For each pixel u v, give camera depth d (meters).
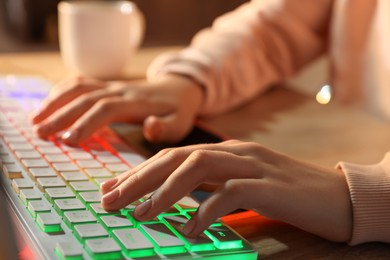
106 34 1.09
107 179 0.60
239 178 0.54
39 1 2.24
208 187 0.62
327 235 0.55
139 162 0.67
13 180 0.59
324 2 1.12
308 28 1.13
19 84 0.98
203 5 2.51
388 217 0.55
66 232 0.49
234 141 0.61
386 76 1.12
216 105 0.94
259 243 0.54
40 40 2.27
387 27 1.01
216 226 0.52
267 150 0.59
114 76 1.13
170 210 0.54
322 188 0.56
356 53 1.12
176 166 0.54
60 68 1.17
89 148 0.71
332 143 0.83
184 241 0.48
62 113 0.76
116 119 0.79
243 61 1.00
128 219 0.51
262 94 1.08
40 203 0.53
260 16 1.09
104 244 0.45
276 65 1.10
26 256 0.47
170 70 0.96
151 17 2.45
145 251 0.46
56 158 0.66
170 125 0.80
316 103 1.04
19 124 0.78
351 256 0.53
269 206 0.53
